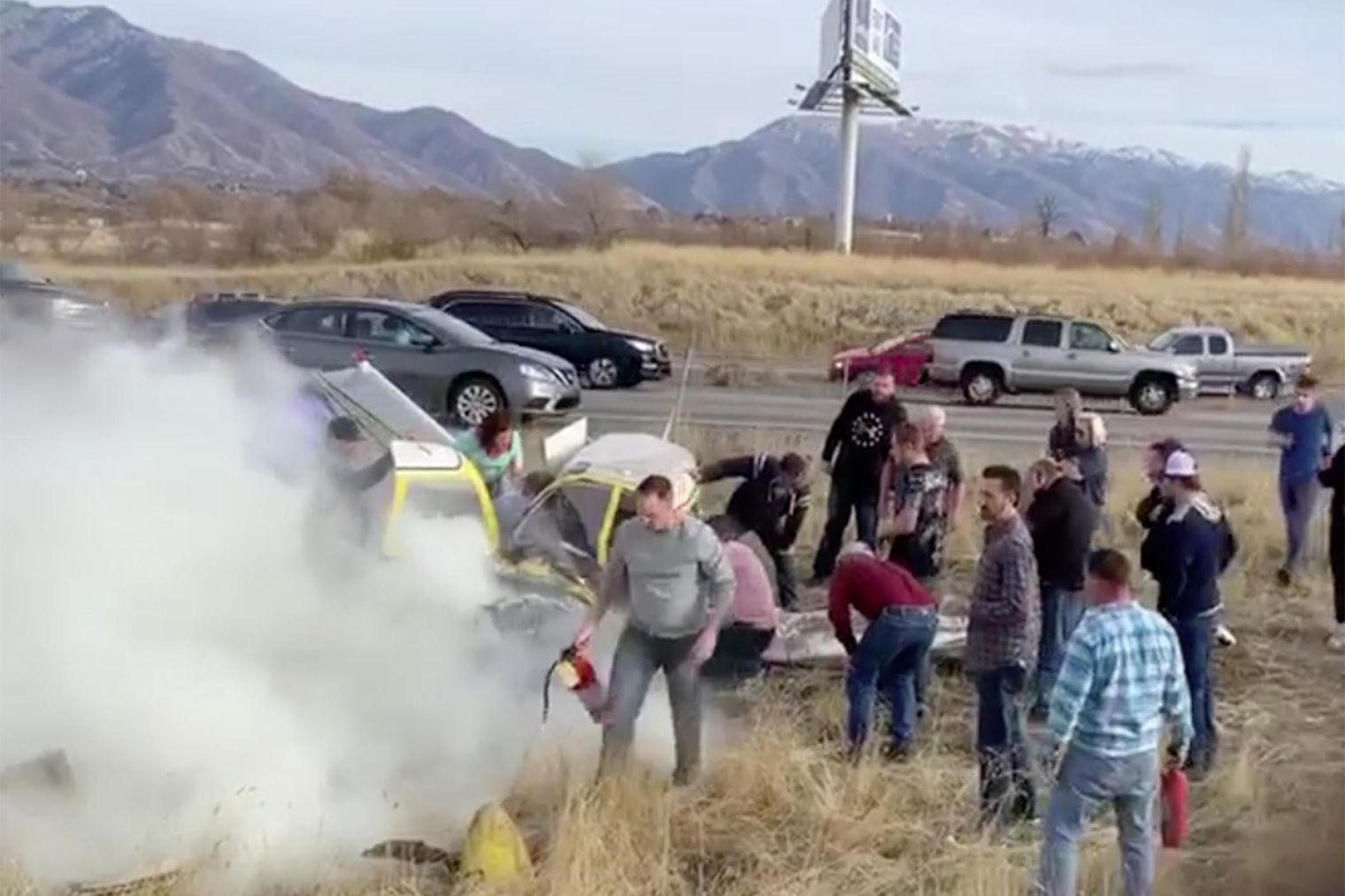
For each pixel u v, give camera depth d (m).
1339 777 8.17
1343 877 6.95
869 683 8.24
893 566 8.34
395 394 11.10
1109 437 23.36
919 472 9.47
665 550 7.70
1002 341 28.75
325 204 58.31
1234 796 7.92
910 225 74.44
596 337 27.58
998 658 7.49
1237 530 14.38
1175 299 42.31
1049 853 6.37
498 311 28.09
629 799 7.41
